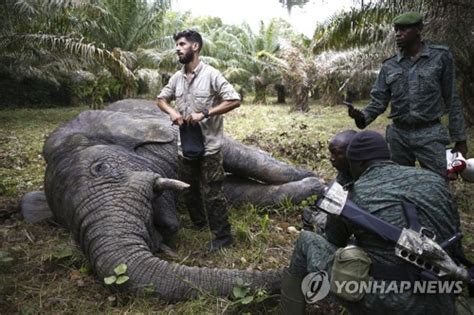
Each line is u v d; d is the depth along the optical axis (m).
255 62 24.12
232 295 3.61
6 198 6.29
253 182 6.12
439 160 4.28
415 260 2.65
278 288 3.62
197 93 4.38
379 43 12.20
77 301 3.79
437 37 9.28
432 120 4.29
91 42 15.72
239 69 23.97
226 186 6.04
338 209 2.78
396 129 4.47
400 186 2.80
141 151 5.36
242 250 4.69
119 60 15.66
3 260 4.07
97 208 4.11
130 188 4.25
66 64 18.47
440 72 4.23
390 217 2.73
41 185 6.95
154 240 4.41
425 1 9.03
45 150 5.39
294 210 5.70
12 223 5.38
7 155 9.09
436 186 2.80
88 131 5.45
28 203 5.59
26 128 13.59
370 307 2.76
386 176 2.87
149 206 4.25
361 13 10.85
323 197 2.85
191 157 4.37
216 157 4.49
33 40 14.77
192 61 4.39
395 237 2.66
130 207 4.11
